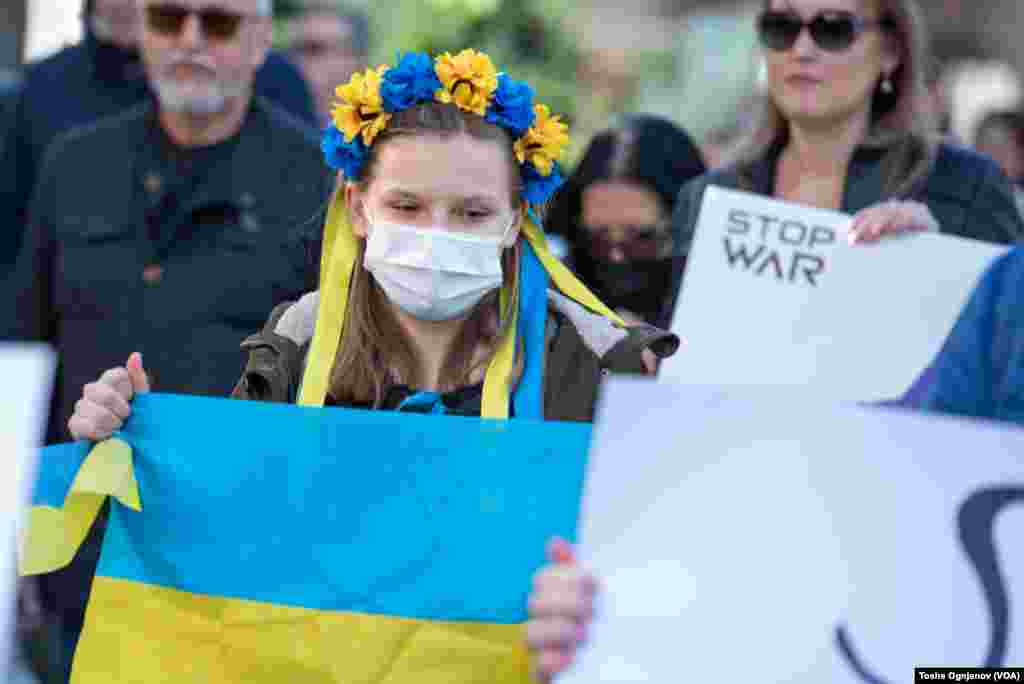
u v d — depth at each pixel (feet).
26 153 55.11
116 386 29.40
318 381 29.19
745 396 25.52
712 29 134.21
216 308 43.93
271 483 28.73
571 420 29.43
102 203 45.06
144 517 29.25
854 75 41.98
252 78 46.42
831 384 39.09
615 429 25.48
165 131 45.73
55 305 45.47
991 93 131.85
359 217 30.04
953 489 25.53
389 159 29.17
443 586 28.22
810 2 41.91
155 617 29.09
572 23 101.91
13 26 74.95
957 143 44.21
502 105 29.40
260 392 30.04
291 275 42.42
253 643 28.71
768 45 42.50
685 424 25.53
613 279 44.27
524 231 30.19
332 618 28.37
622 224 44.01
